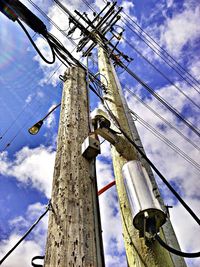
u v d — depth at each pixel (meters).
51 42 3.53
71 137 2.50
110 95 4.78
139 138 4.14
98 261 1.66
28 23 3.25
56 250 1.60
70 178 2.09
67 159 2.25
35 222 2.11
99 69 6.54
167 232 2.94
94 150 2.31
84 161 2.29
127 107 4.91
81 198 1.96
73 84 3.38
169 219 3.09
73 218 1.79
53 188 2.07
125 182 2.24
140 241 2.42
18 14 3.09
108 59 7.17
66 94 3.18
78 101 3.06
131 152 3.34
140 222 2.04
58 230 1.71
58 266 1.50
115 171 3.36
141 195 2.06
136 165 2.36
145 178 2.24
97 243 1.77
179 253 1.89
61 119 2.81
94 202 2.04
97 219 1.95
